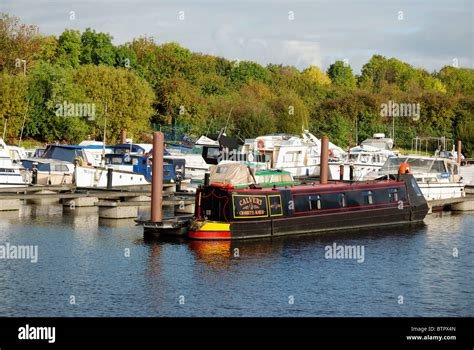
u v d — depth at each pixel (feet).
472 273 132.16
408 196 184.24
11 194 194.80
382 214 177.88
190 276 126.41
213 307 111.14
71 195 193.57
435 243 158.71
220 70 447.42
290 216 160.86
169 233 156.66
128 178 229.04
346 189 171.53
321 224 166.30
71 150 246.47
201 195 156.25
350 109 406.00
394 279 127.34
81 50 372.99
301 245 152.46
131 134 317.63
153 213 157.17
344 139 378.32
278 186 167.73
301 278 126.62
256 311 109.70
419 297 117.19
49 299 113.50
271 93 417.69
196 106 352.28
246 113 350.43
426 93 439.63
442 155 295.89
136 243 150.51
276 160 258.98
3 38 326.24
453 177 222.07
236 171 163.02
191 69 399.03
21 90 287.69
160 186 157.07
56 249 145.18
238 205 152.87
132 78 324.19
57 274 126.72
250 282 123.54
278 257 140.97
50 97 294.05
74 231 164.04
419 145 390.21
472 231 174.60
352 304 113.29
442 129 406.82
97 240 153.58
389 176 189.88
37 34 340.59
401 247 153.69
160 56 395.96
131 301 113.09
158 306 111.04
